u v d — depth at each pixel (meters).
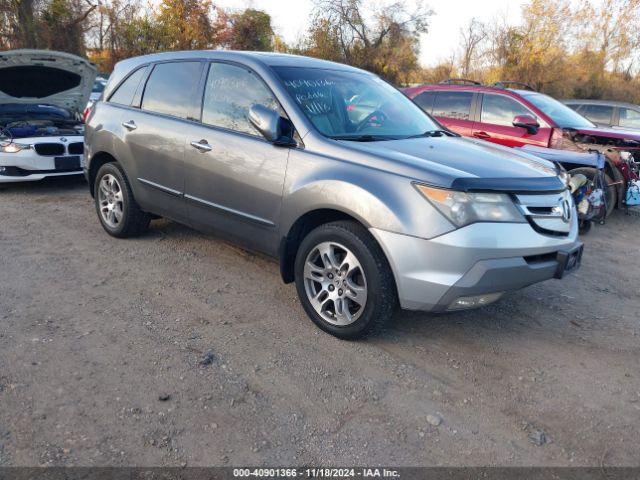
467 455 2.77
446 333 4.03
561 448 2.87
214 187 4.40
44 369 3.25
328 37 29.88
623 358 3.85
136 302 4.23
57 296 4.25
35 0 25.52
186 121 4.68
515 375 3.53
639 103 31.53
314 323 3.94
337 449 2.75
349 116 4.27
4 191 7.69
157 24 27.98
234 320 4.02
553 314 4.54
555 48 30.67
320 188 3.68
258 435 2.81
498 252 3.32
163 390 3.12
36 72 7.68
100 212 5.73
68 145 7.67
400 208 3.37
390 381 3.36
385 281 3.49
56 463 2.53
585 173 7.43
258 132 4.14
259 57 4.45
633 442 2.95
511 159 3.96
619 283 5.47
